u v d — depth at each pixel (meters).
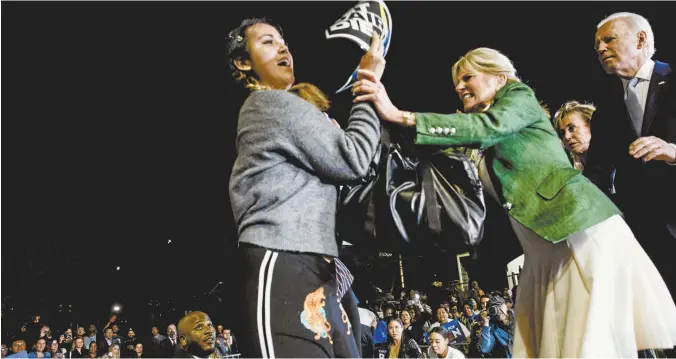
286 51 1.94
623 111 2.87
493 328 7.03
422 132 1.74
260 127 1.69
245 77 1.93
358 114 1.72
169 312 19.52
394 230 1.89
